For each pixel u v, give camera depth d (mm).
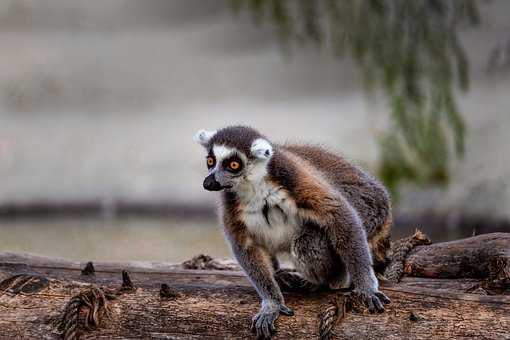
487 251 11727
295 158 11227
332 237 10391
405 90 23188
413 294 9898
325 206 10375
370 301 9852
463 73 23453
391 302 9852
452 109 23328
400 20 22844
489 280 11312
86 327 10117
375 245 11891
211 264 13383
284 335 9789
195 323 10047
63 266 12148
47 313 10344
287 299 10281
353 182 11688
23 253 12688
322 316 9664
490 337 9227
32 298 10547
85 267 11508
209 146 11227
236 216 10727
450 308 9594
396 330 9523
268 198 10602
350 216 10422
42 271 11906
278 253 11258
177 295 10336
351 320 9695
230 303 10250
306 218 10570
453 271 12031
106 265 12133
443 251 12195
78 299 10195
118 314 10203
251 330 9898
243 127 11531
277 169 10641
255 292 10438
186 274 11625
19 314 10359
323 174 11312
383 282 10695
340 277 10812
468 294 9727
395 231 22188
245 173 10586
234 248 10695
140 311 10203
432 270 12180
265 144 10516
